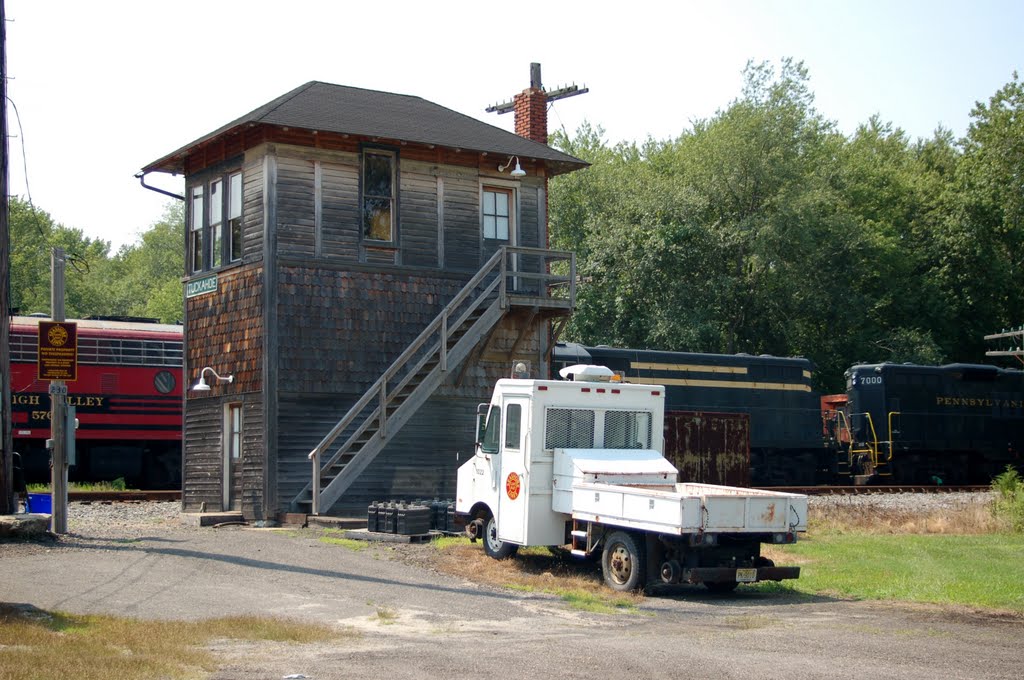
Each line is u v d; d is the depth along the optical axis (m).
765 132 49.59
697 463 26.08
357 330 22.75
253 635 10.03
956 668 9.18
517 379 15.95
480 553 16.62
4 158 17.59
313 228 22.44
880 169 61.16
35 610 10.60
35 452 31.08
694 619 11.82
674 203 48.09
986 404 38.22
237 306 22.86
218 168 23.91
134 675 8.18
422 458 23.20
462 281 24.20
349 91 25.58
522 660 9.31
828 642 10.38
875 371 36.91
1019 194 56.81
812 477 36.34
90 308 89.00
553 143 61.78
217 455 23.28
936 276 57.38
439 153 24.14
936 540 19.48
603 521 13.85
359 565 15.30
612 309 47.84
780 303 50.69
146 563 14.55
